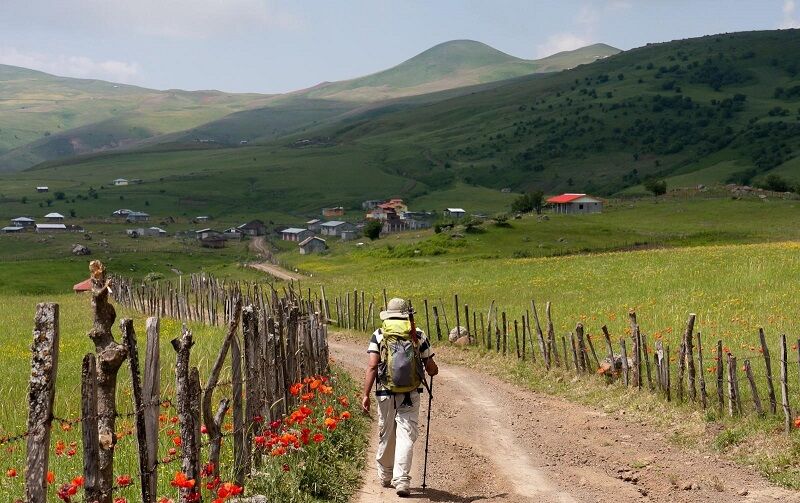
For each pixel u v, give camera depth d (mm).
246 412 10312
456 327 30859
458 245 103312
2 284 113750
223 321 38562
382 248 108812
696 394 16094
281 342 12797
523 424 15961
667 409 15797
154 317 7559
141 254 165125
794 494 10430
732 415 14234
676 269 46469
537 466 12258
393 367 10508
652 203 145000
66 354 24094
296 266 107125
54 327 5863
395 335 10648
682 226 117938
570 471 11938
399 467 10305
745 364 14102
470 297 44969
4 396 16578
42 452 5762
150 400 7387
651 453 13117
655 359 17078
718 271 42562
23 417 13984
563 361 22891
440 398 19469
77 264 137250
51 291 112312
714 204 137625
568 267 56750
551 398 19234
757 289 34094
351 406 15414
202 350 22000
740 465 12016
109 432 6785
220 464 10102
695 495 10570
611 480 11406
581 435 14758
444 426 15734
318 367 18047
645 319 28453
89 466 6402
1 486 9352
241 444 9633
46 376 5809
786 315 26281
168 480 9219
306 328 16562
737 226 115188
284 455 9906
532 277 53312
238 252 177375
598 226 116125
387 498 10203
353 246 144000
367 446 13016
